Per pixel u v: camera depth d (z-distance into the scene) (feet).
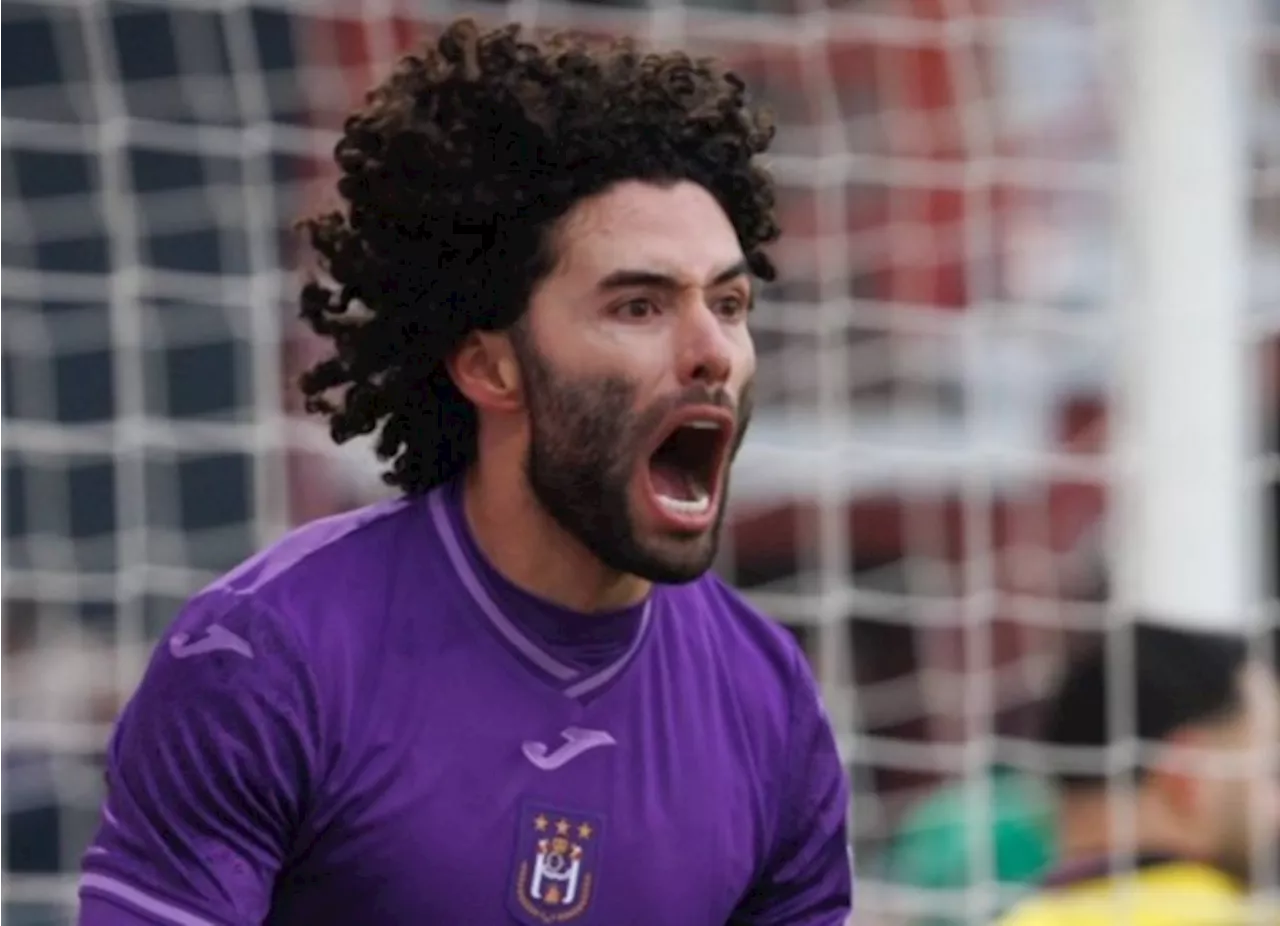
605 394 25.80
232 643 25.99
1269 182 61.36
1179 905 48.21
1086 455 62.49
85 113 59.21
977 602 58.90
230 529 58.49
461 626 26.84
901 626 62.03
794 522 63.00
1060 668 53.83
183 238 58.70
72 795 57.36
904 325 59.62
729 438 26.09
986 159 60.13
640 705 27.43
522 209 26.04
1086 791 49.83
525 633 26.84
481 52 26.66
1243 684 49.39
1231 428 55.67
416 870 26.13
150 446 53.57
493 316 26.45
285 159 59.72
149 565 57.88
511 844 26.40
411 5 56.75
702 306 25.90
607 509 25.95
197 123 59.16
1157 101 55.88
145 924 25.62
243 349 58.39
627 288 25.77
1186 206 55.83
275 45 59.62
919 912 53.62
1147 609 55.21
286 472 56.13
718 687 28.14
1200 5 56.03
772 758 28.48
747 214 27.20
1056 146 63.36
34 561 57.77
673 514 25.96
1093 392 64.13
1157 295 55.88
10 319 58.08
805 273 62.59
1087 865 49.32
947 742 61.52
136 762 26.07
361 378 28.32
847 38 58.85
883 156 61.87
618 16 55.98
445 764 26.30
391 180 27.04
